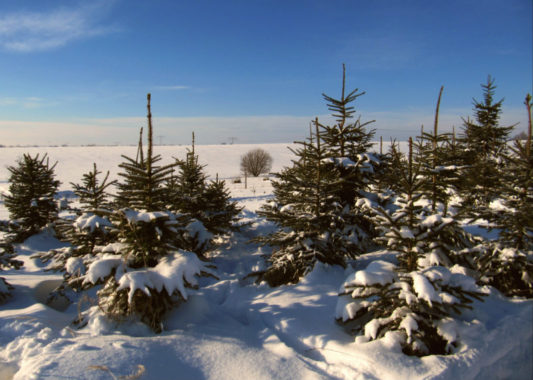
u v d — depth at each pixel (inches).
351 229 306.2
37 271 362.6
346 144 316.2
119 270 186.2
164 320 193.5
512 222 199.2
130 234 190.7
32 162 494.3
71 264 234.1
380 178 302.5
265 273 269.7
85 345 155.4
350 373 142.3
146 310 186.2
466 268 220.2
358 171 299.7
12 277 317.7
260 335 187.6
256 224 462.3
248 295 249.8
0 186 1273.4
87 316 191.5
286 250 264.1
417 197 181.2
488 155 488.7
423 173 224.8
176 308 204.1
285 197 297.0
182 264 188.1
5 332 175.2
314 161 271.0
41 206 491.5
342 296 190.7
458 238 228.5
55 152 3078.2
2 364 147.3
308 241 262.1
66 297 252.5
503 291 206.4
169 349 158.9
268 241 276.7
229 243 395.2
